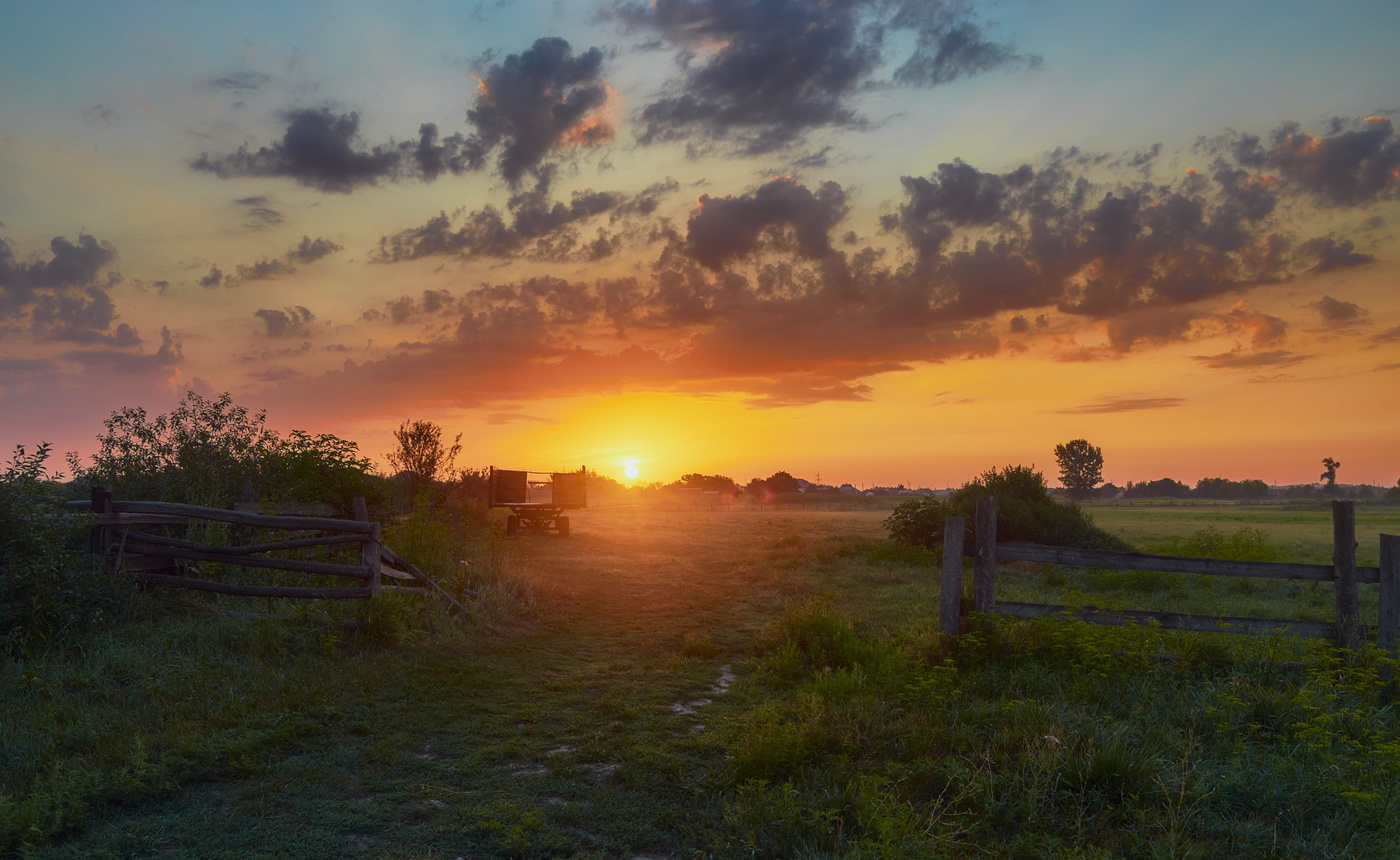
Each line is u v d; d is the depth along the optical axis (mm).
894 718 6484
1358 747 5379
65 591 7977
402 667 8289
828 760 5559
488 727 6680
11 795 4668
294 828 4648
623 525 34938
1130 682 7109
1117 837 4383
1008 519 21844
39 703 6258
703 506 66000
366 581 9633
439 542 12812
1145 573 16656
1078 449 158125
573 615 12641
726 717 7078
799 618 9898
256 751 5750
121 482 12961
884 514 61031
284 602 9742
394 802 5094
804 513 61469
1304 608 13656
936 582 16656
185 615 9133
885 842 4125
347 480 14758
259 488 13906
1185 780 4812
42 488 8648
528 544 22031
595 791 5328
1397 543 7695
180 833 4531
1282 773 5098
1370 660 7234
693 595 15133
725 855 4398
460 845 4508
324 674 7699
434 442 26344
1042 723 5793
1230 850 4297
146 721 6062
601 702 7496
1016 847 4285
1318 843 4305
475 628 10547
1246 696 6590
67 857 4160
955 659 8094
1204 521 47812
